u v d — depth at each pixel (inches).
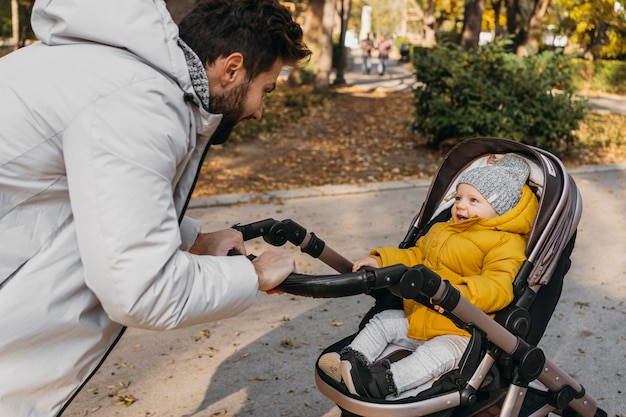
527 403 106.8
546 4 1021.8
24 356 69.4
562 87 433.1
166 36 70.3
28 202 68.7
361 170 392.2
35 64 69.1
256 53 72.9
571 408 110.7
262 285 77.8
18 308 68.1
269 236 104.1
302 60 77.8
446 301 86.0
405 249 114.0
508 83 417.1
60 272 69.5
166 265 66.4
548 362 102.0
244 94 75.0
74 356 71.9
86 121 64.9
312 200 316.2
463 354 92.5
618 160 437.7
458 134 433.7
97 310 73.4
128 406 143.6
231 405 144.9
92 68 67.5
